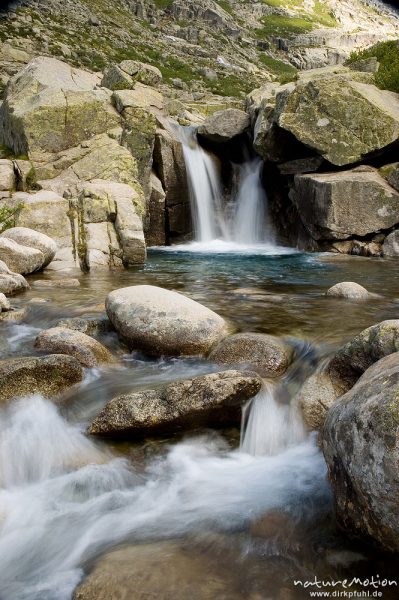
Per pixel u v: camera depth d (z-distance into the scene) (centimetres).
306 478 477
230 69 6556
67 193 1739
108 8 7706
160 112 2508
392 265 1527
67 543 408
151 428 532
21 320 880
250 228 2412
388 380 375
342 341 701
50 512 448
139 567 357
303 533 396
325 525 404
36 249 1271
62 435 543
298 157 2103
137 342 719
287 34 10394
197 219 2367
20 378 595
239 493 459
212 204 2470
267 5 12031
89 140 2039
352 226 1747
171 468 501
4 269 1091
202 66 6266
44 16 6025
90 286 1157
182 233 2350
